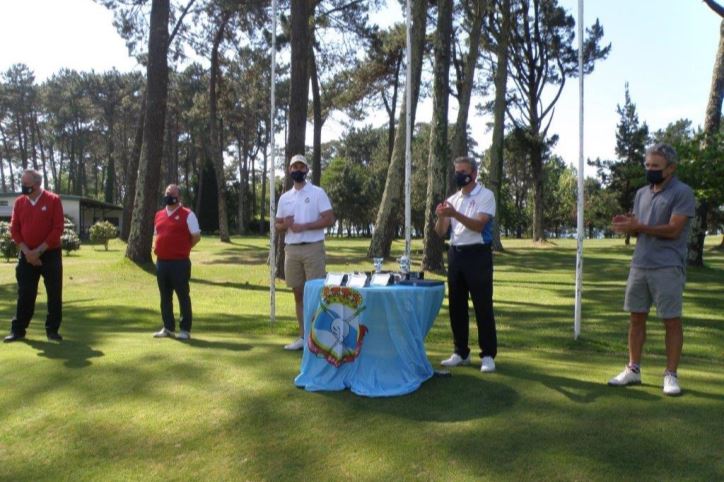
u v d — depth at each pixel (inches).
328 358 208.5
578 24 300.7
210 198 2463.1
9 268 797.9
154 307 436.5
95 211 2239.2
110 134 2691.9
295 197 264.8
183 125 2389.3
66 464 160.2
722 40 743.7
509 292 550.3
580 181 304.3
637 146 1820.9
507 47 1173.1
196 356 253.4
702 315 405.4
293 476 149.6
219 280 650.2
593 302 472.1
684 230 193.5
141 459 161.6
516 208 2655.0
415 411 183.8
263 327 346.0
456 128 1013.8
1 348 276.1
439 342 304.7
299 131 609.3
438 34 687.1
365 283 213.3
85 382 220.7
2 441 174.7
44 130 2778.1
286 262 267.1
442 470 147.9
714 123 748.0
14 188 3075.8
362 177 2659.9
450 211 217.5
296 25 603.8
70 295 518.0
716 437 157.4
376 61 1187.9
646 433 161.2
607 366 237.3
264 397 199.6
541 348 286.5
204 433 174.7
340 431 172.6
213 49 1253.7
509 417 175.5
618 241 2043.6
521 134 1485.0
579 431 164.1
